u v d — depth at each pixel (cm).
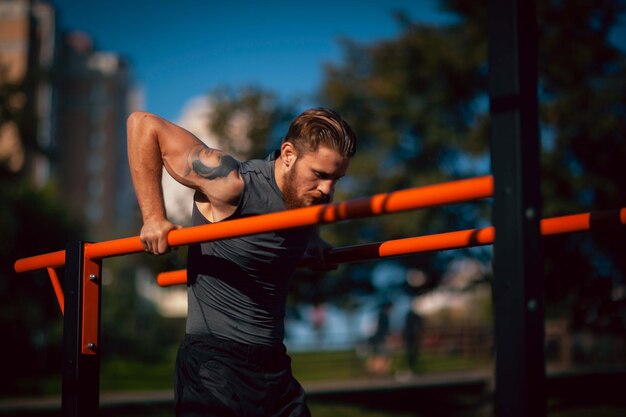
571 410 847
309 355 1775
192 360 229
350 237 953
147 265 1003
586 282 823
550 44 857
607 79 862
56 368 2109
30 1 5262
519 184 146
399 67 962
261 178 220
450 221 898
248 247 225
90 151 6272
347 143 214
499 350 147
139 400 1039
